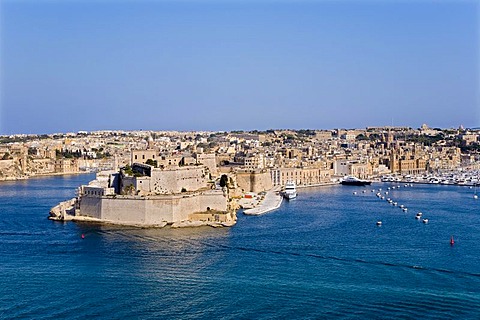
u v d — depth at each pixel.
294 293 169.12
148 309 157.75
